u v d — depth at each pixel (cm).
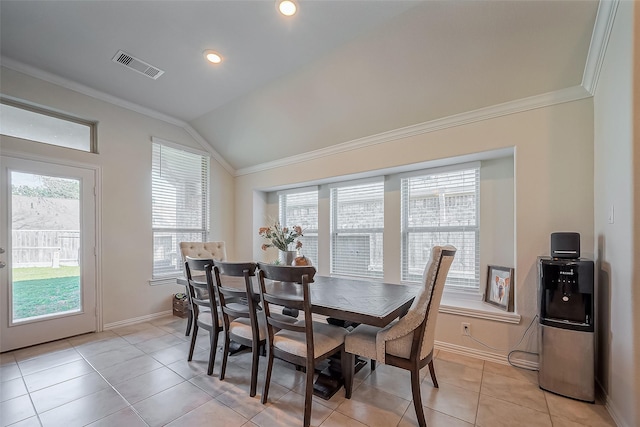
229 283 266
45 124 296
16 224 272
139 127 362
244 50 251
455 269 307
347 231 391
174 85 310
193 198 423
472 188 300
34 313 281
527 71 220
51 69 281
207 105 354
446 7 197
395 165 308
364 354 185
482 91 243
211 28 225
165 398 193
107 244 330
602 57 187
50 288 291
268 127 367
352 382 195
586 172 214
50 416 175
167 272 389
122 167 345
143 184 364
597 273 204
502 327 243
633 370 151
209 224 441
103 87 314
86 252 313
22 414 177
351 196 388
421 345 170
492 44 212
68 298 302
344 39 236
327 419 172
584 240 214
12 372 228
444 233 315
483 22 201
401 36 224
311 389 168
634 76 150
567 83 218
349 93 286
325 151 365
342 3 199
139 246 357
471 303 275
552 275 200
